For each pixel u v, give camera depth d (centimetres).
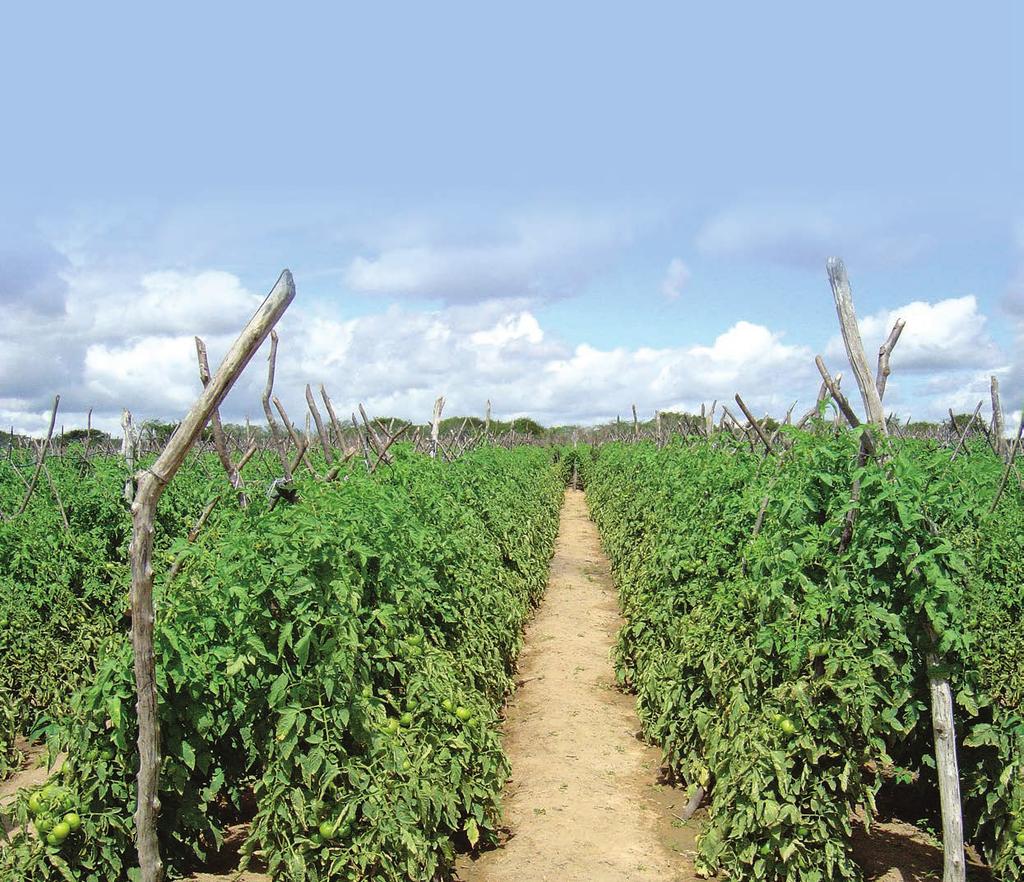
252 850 529
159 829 461
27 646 799
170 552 491
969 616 557
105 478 989
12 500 1094
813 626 533
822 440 576
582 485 4353
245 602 480
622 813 657
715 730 609
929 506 504
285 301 395
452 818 543
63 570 862
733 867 532
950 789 493
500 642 948
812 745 511
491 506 1241
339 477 787
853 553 520
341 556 527
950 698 496
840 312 509
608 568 1834
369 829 477
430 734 576
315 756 468
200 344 579
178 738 455
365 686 535
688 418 2236
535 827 629
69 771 451
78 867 438
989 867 546
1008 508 862
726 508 810
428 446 1549
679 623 770
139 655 406
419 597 656
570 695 943
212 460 1428
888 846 589
